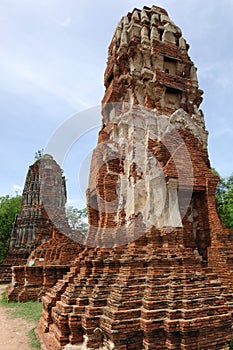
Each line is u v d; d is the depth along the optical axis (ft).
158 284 23.25
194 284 23.41
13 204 142.61
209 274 25.59
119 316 21.31
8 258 90.12
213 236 31.63
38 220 88.58
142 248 27.40
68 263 60.18
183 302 21.98
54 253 61.72
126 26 42.37
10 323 35.81
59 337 23.57
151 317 21.17
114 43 44.50
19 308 44.96
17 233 92.43
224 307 22.91
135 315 21.77
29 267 53.93
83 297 24.84
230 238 31.68
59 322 23.94
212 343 21.42
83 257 32.12
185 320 20.86
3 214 135.64
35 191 94.79
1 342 28.55
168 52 40.60
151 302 21.79
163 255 25.84
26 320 37.27
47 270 53.78
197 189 33.47
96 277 26.35
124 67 40.73
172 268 24.54
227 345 22.02
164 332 21.25
